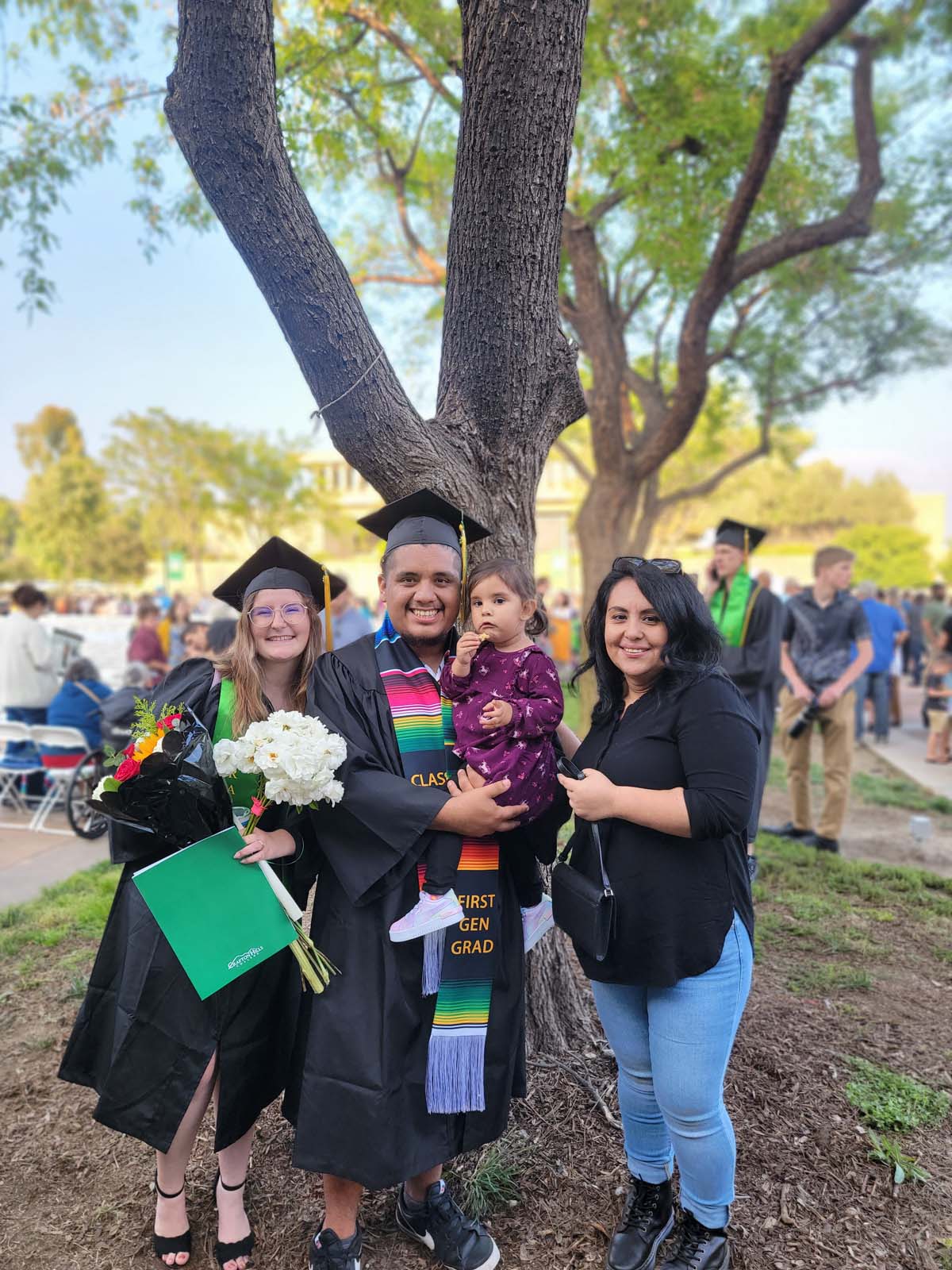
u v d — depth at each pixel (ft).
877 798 24.00
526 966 9.39
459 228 8.67
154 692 7.51
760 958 12.86
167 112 8.05
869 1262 6.98
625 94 24.91
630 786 6.29
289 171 8.43
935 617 44.52
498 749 6.59
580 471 49.55
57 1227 7.78
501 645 7.03
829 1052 10.01
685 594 6.36
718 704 6.15
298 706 7.84
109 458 110.63
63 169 16.80
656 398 34.68
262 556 7.95
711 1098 6.40
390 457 8.68
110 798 6.47
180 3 7.57
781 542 183.73
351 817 6.62
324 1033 6.53
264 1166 8.46
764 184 26.63
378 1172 6.32
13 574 163.94
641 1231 7.00
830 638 18.21
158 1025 6.79
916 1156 8.23
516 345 8.93
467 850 6.79
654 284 33.04
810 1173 7.99
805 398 42.34
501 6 7.70
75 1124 9.29
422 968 6.75
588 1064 9.54
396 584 7.09
